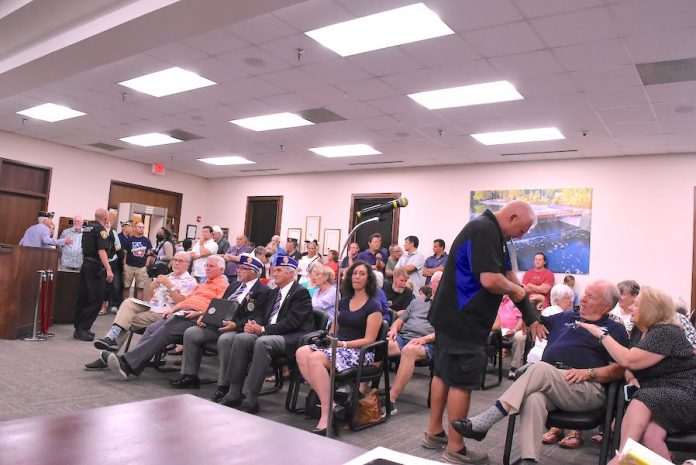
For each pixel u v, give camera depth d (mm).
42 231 6914
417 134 7230
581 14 3730
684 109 5387
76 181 10109
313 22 4219
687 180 6953
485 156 8094
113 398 3545
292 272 3932
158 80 5977
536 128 6465
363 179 9977
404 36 4367
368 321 3482
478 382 2736
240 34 4527
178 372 4562
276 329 3641
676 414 2328
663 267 6957
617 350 2553
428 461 841
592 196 7551
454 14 3885
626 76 4727
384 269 8234
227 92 6141
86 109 7355
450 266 2799
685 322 3094
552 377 2559
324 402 3164
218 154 9727
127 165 10938
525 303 2721
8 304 5516
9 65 5285
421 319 4586
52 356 4793
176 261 4859
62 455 789
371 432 3264
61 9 4371
